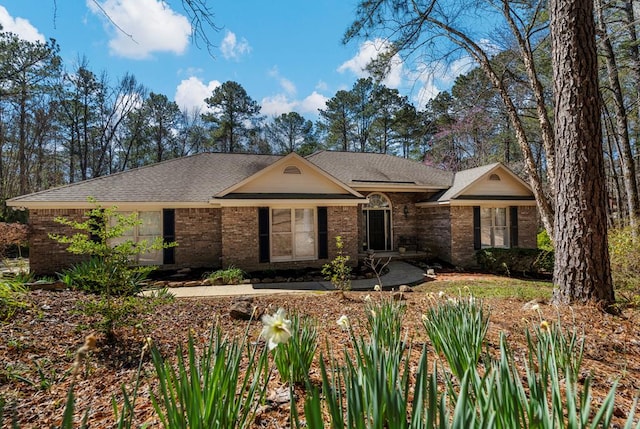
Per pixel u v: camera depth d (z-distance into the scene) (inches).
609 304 235.1
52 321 216.1
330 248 546.6
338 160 730.2
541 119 380.2
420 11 379.2
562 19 251.6
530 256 523.5
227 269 488.1
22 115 1021.2
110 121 1251.8
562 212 253.1
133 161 1398.9
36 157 1182.3
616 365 158.1
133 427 103.3
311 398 63.6
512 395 66.9
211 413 74.7
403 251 653.3
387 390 63.9
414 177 697.0
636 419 108.1
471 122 627.5
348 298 328.2
